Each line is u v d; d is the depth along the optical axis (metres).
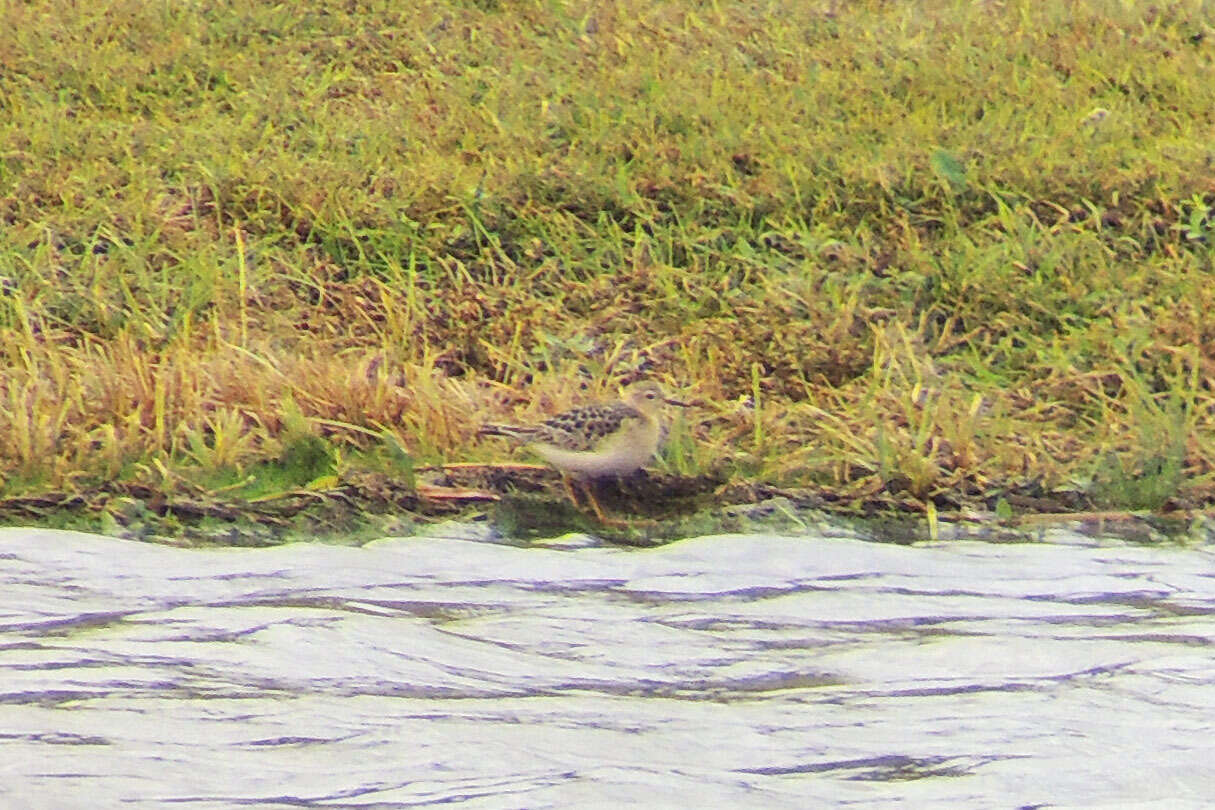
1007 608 10.09
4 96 19.88
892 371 14.77
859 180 17.41
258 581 10.41
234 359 13.95
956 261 16.20
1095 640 9.40
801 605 10.10
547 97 20.06
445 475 12.55
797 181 17.55
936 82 19.95
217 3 22.80
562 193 17.62
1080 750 7.71
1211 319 15.06
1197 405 14.18
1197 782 7.34
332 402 13.43
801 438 13.52
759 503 12.39
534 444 12.38
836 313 15.52
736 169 18.16
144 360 13.97
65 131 19.02
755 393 14.28
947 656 9.08
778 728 7.96
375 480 12.36
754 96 19.70
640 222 17.31
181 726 7.85
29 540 11.23
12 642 9.04
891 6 22.86
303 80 20.83
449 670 8.75
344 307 15.95
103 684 8.39
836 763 7.54
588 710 8.17
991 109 19.33
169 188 17.91
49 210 17.42
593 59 21.12
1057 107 19.22
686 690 8.52
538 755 7.56
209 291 15.78
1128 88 19.86
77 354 14.48
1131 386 14.11
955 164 17.52
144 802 6.98
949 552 11.55
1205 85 19.66
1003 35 21.36
